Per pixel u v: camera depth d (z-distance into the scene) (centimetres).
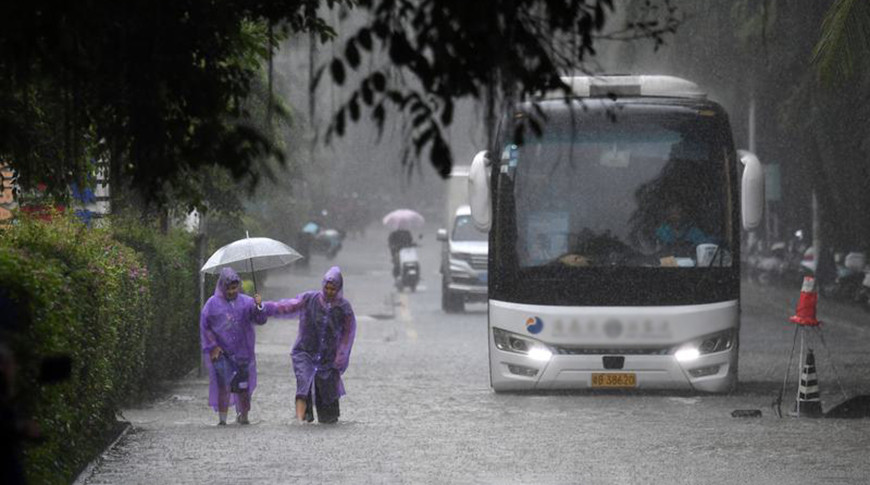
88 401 2619
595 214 4056
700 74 7025
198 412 3738
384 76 1408
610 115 1509
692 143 4088
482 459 2722
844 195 7700
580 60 1455
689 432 3158
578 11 1414
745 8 6675
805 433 3125
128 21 1606
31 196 3288
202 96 1644
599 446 2917
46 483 2116
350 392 4200
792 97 7119
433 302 9400
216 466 2609
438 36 1379
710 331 4012
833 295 8150
